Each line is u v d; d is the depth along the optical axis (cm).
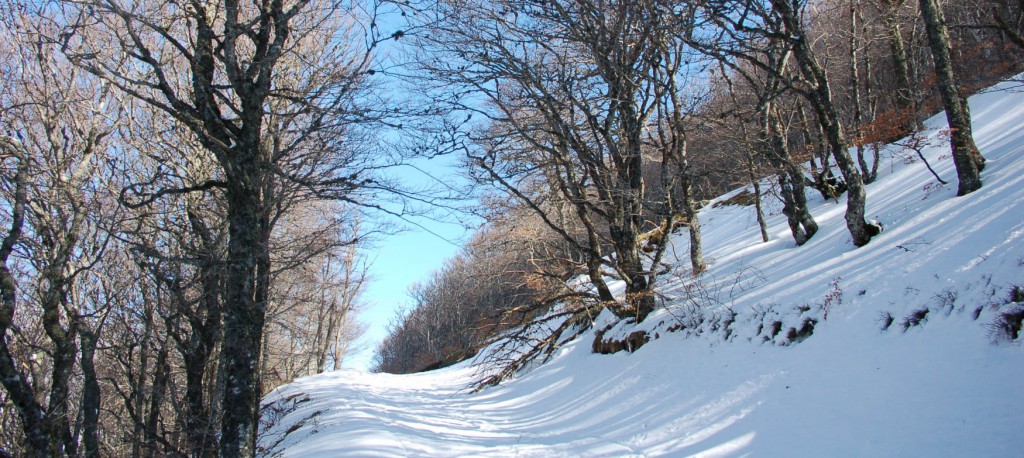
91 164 1050
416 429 1002
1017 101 1784
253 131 739
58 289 909
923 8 1160
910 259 841
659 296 1261
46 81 954
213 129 743
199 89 740
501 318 1578
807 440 643
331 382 2131
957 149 1083
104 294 1116
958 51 2314
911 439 557
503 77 1289
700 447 723
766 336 916
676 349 1077
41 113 973
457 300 4081
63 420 919
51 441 874
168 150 1190
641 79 1284
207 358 1097
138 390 1125
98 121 1017
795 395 742
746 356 905
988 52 2302
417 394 1703
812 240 1315
